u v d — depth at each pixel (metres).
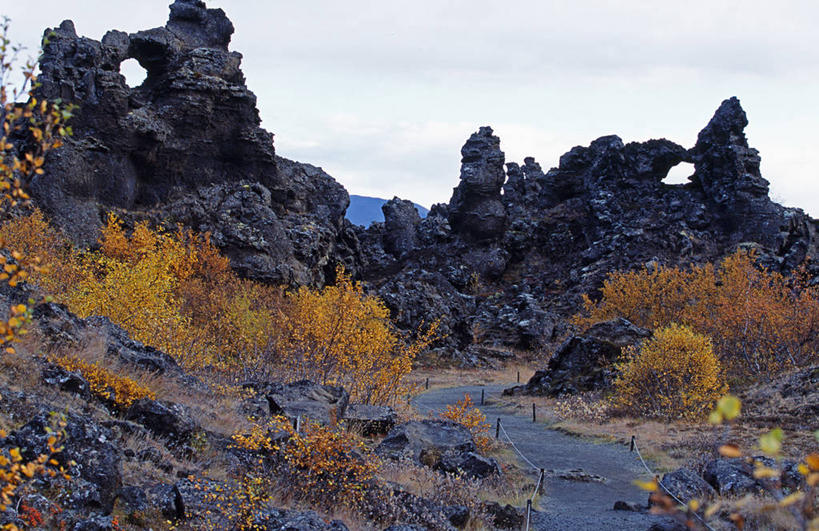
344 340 29.08
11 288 17.03
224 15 75.19
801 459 18.22
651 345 34.84
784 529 12.45
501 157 102.50
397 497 14.79
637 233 88.81
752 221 86.88
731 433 24.98
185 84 65.94
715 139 94.50
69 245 50.00
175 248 49.06
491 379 60.06
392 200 110.19
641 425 30.83
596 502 18.52
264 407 20.31
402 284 73.81
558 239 100.75
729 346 42.28
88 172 57.38
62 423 6.36
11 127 5.19
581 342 45.47
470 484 17.55
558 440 29.75
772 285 57.69
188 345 26.56
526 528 14.81
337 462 14.59
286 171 78.75
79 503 9.60
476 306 89.38
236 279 53.03
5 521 8.15
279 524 11.07
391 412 24.72
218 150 68.25
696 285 58.00
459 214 102.38
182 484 11.41
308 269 68.62
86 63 60.34
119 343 19.08
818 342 39.16
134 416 13.98
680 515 2.64
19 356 13.45
